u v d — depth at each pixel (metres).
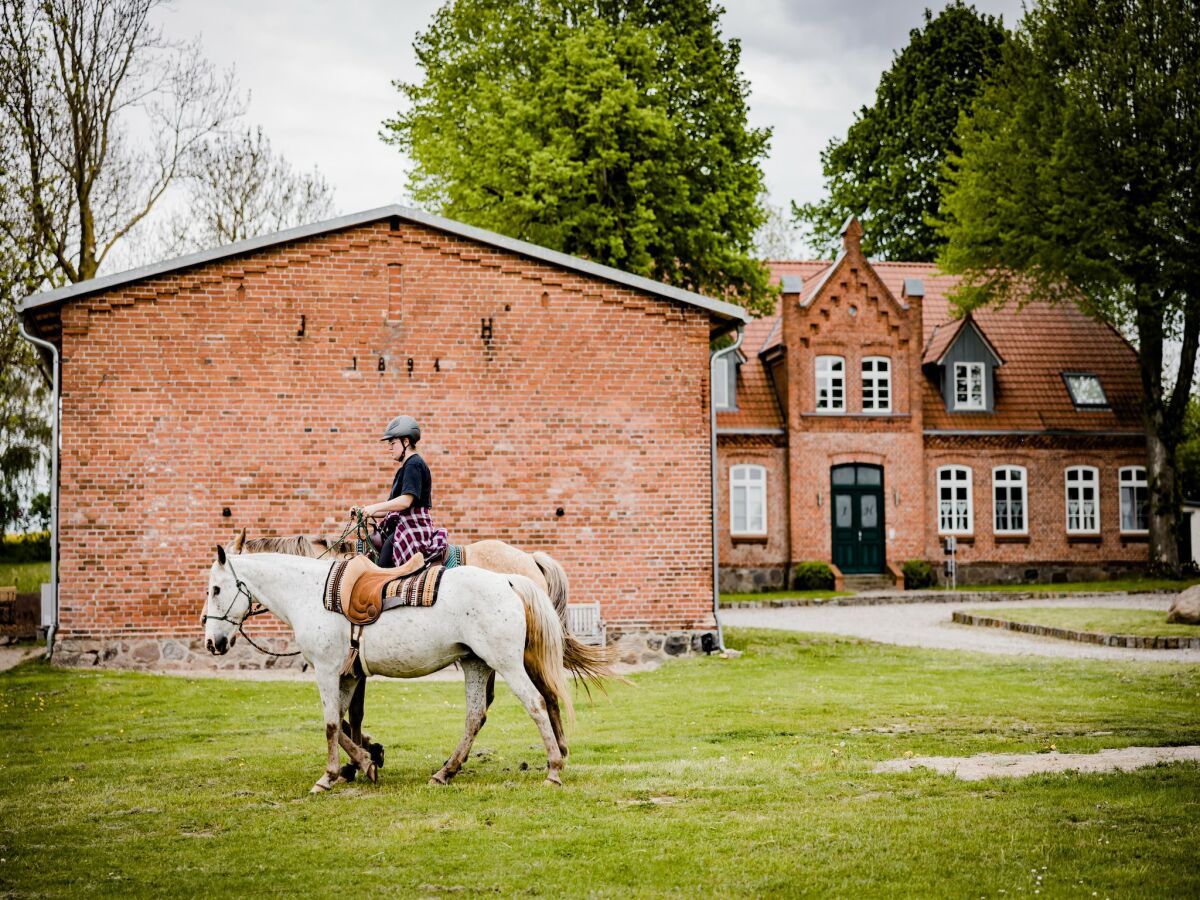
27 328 20.06
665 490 21.02
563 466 20.75
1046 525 40.56
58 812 9.14
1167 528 39.34
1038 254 36.66
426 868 7.42
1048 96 37.22
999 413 40.75
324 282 20.17
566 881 7.11
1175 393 39.12
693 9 32.62
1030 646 23.09
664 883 7.05
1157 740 11.80
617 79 28.97
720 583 38.41
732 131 32.12
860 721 13.71
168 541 19.62
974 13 53.62
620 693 16.55
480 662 10.24
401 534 10.72
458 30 32.56
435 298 20.48
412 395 20.36
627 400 20.97
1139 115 35.44
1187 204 35.03
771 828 8.18
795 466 38.69
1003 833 7.92
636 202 30.16
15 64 28.11
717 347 39.12
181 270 19.81
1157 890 6.79
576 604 20.48
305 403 20.05
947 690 16.52
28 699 16.17
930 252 52.91
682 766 10.52
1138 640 22.45
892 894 6.80
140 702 15.86
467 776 10.37
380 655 10.08
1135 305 37.19
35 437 34.34
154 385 19.70
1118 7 37.00
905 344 39.59
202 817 8.88
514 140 29.02
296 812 8.99
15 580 37.50
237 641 19.64
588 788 9.62
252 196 35.53
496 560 12.87
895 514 39.25
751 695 16.11
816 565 38.00
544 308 20.78
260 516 19.83
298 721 14.20
